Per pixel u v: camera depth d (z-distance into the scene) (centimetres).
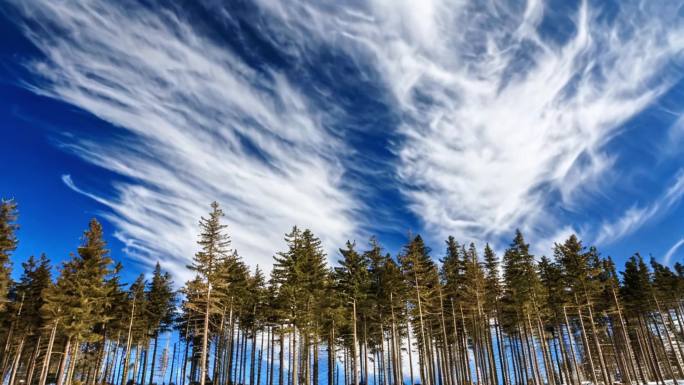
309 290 3938
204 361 3459
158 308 5381
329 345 4169
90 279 3766
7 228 3681
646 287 4912
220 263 3750
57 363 4944
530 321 4581
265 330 5200
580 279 4241
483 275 4781
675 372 5672
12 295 4447
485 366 4566
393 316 4159
